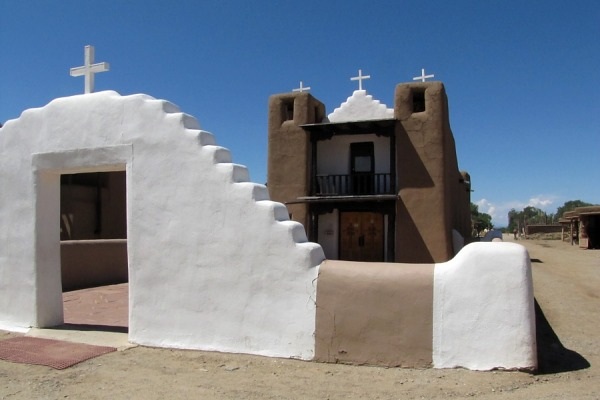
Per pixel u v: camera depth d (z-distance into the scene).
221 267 6.29
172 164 6.60
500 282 5.27
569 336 7.59
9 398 4.92
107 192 21.08
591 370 5.56
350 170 19.05
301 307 5.90
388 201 17.55
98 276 14.57
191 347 6.36
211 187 6.39
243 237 6.20
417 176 17.00
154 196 6.68
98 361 6.01
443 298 5.43
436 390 4.82
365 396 4.76
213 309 6.29
